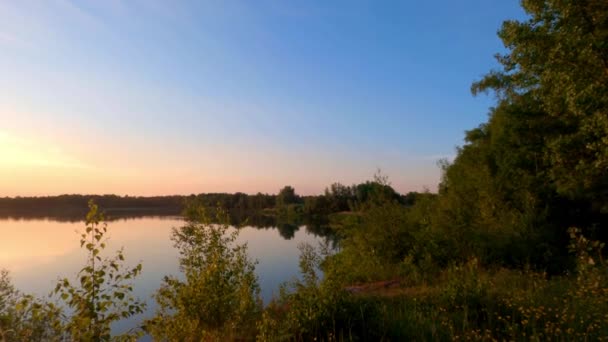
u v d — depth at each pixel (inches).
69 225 2733.8
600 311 254.2
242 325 304.7
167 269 869.2
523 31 429.7
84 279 195.5
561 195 617.0
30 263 1039.6
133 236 1739.7
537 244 495.5
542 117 663.8
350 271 533.6
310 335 267.1
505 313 291.7
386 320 284.4
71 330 189.5
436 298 338.0
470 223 589.6
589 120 381.7
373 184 682.2
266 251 1187.9
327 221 2994.6
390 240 582.9
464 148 1022.4
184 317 295.6
